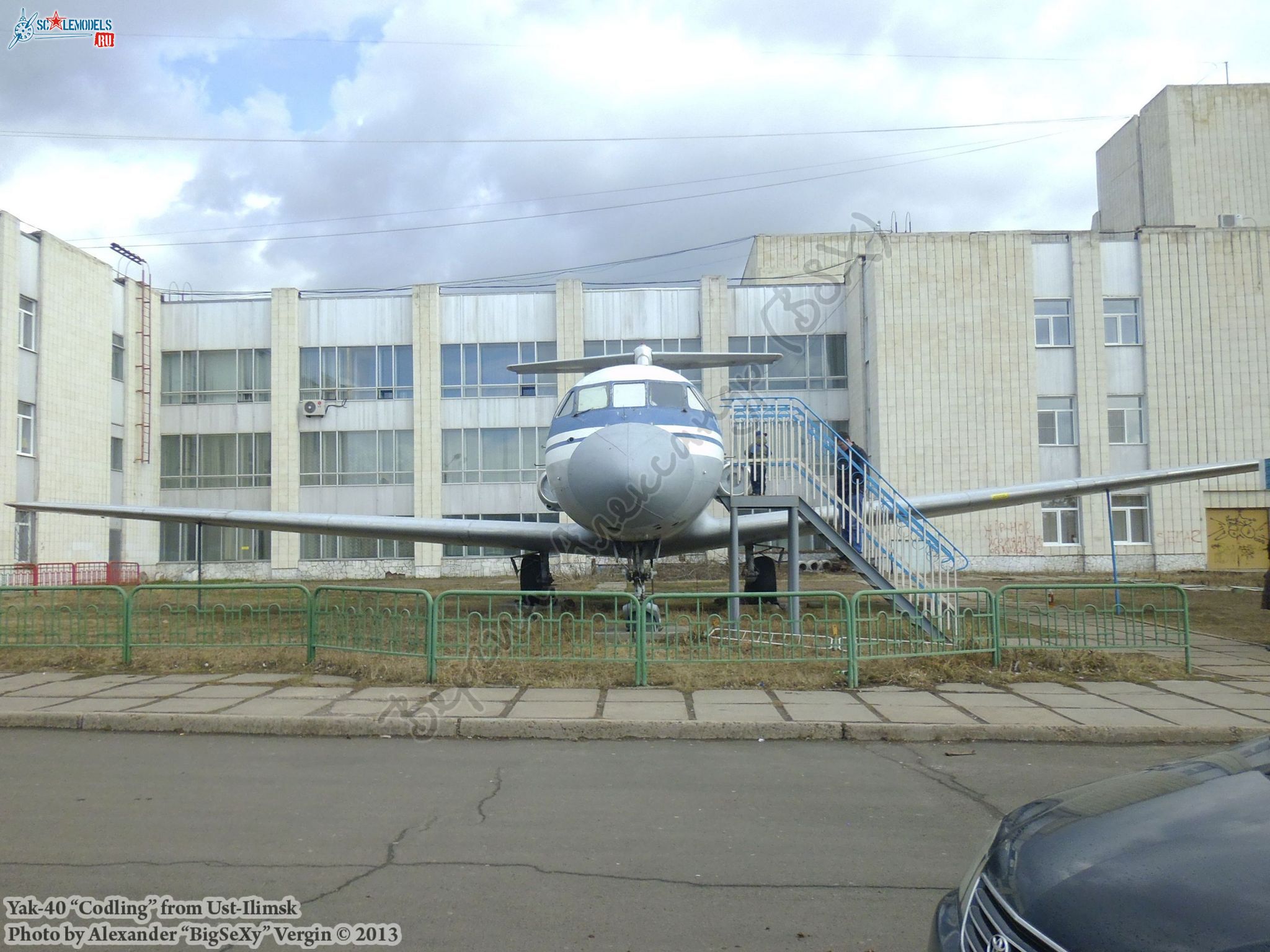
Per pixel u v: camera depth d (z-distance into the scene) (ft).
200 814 18.38
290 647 36.42
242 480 118.73
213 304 120.57
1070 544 108.17
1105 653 36.81
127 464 113.60
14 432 92.58
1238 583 91.15
